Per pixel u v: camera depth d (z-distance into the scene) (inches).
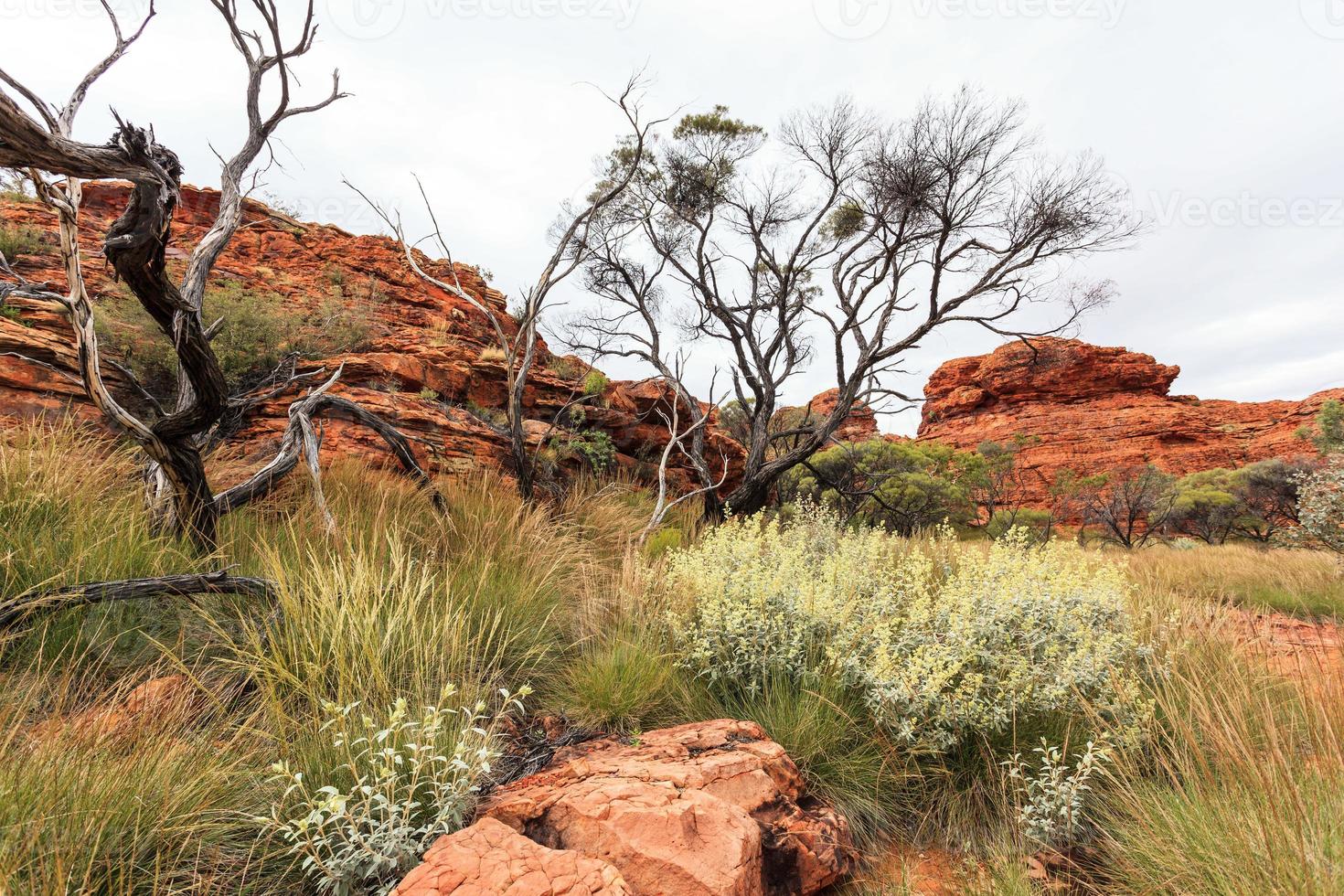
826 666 157.8
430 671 138.1
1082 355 2310.5
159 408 219.5
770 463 511.8
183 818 83.9
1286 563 425.4
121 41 157.8
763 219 554.3
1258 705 135.6
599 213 543.2
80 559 132.2
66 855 73.9
